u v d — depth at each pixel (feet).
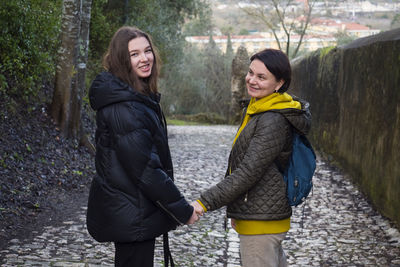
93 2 39.47
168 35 60.75
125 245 8.05
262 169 8.02
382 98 19.26
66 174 21.74
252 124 8.31
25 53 23.38
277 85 8.36
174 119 86.48
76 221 16.39
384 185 18.22
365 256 14.16
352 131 24.84
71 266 12.29
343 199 20.93
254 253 8.41
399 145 16.60
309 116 8.50
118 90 7.61
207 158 32.89
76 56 25.75
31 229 15.21
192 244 14.98
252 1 96.78
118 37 7.97
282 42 119.14
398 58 17.30
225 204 8.16
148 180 7.57
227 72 112.98
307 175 8.38
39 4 26.66
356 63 24.52
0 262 12.25
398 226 16.38
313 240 15.72
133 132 7.52
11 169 18.95
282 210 8.32
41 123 24.48
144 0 48.93
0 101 22.38
